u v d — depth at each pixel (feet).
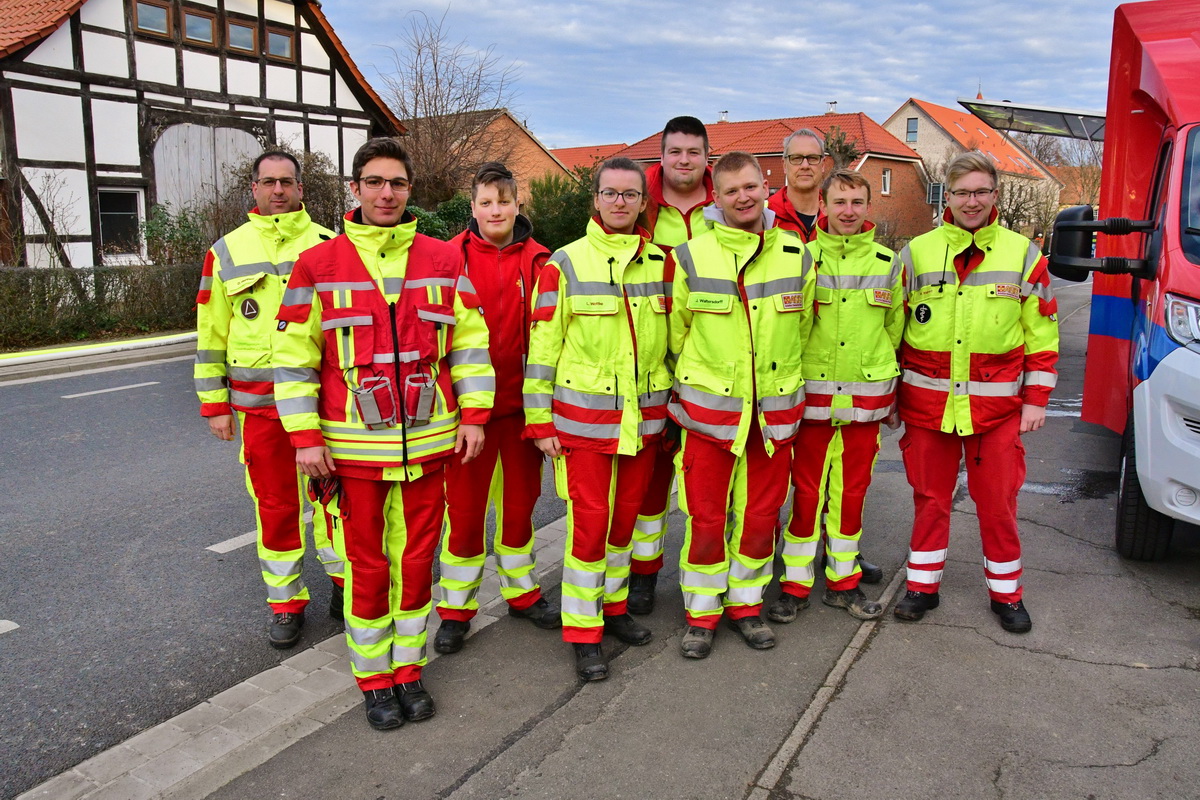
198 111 59.00
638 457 12.05
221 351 12.56
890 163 140.56
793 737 10.14
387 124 71.87
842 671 11.66
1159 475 13.69
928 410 12.76
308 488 10.59
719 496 12.01
